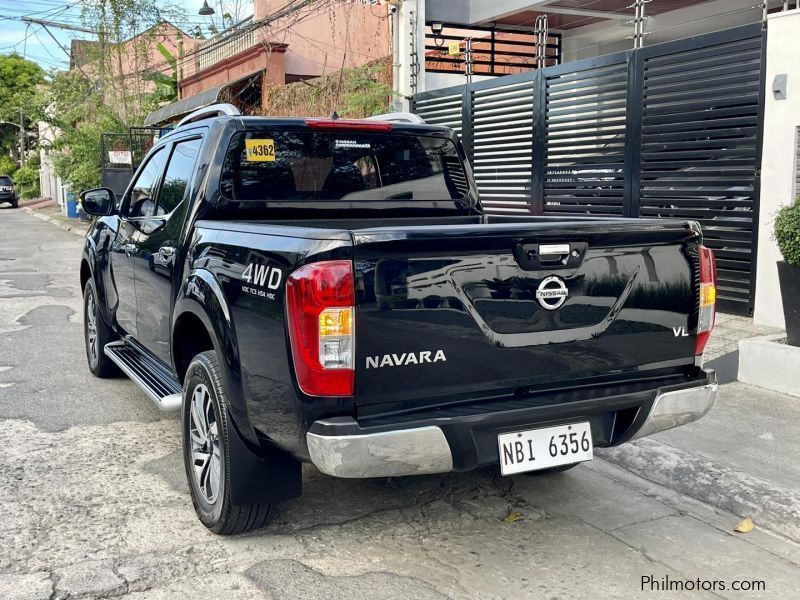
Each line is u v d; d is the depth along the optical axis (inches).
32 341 316.5
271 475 138.0
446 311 119.2
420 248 116.5
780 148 284.4
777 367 226.4
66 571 133.1
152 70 1093.1
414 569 135.9
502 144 452.8
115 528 150.0
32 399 234.7
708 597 128.5
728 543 147.4
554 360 128.2
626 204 354.0
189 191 172.9
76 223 1063.6
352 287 113.3
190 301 151.9
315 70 784.9
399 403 119.5
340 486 171.3
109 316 236.2
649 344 136.6
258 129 172.4
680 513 159.8
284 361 119.9
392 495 166.9
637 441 187.0
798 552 144.5
